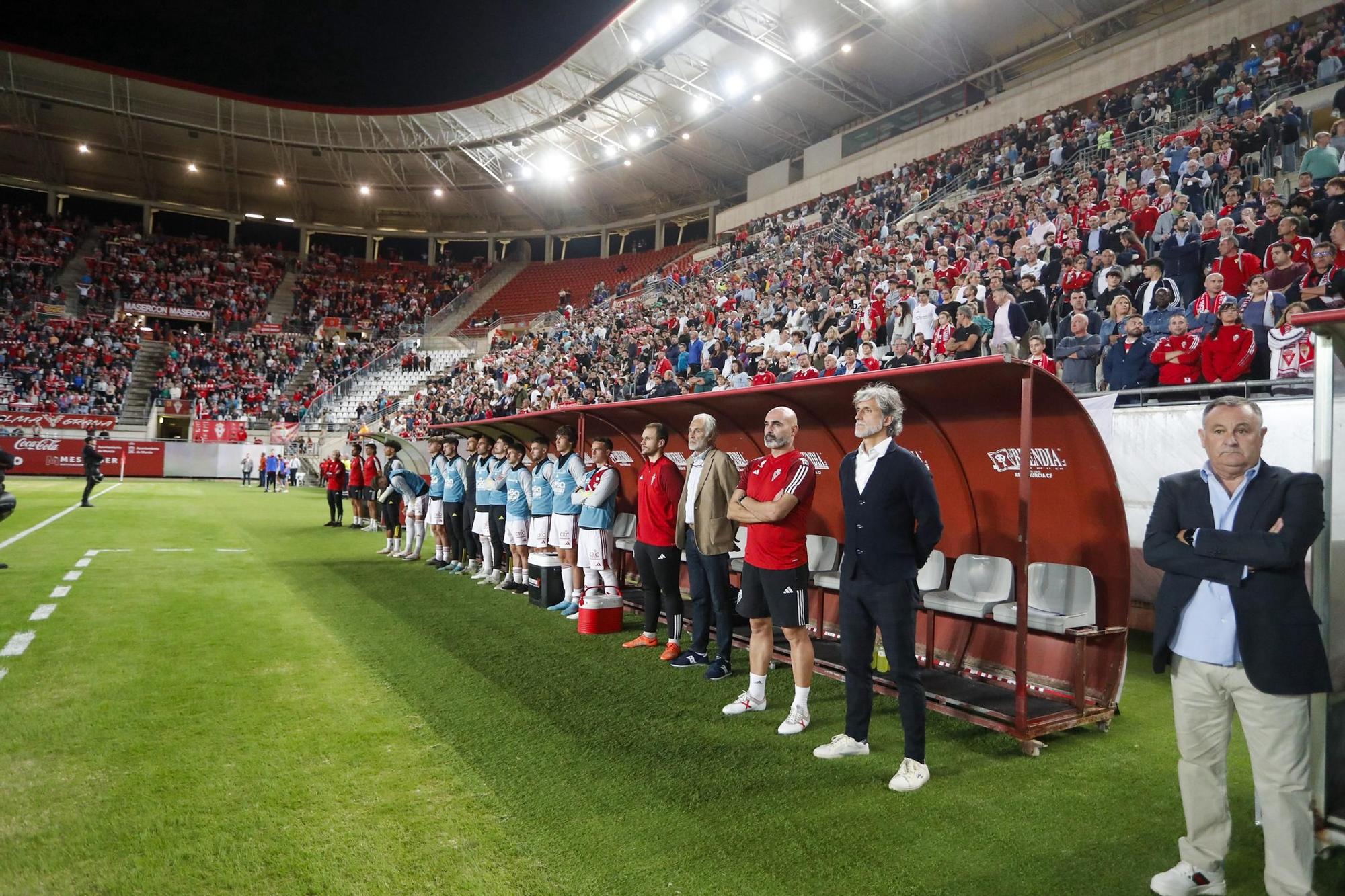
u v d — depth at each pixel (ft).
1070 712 15.38
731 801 11.77
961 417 18.37
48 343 108.37
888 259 60.39
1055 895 9.34
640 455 29.99
